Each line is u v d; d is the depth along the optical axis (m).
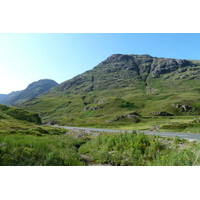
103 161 13.47
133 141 16.28
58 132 48.53
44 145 13.88
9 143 11.36
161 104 144.38
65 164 10.27
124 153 14.73
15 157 9.12
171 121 82.25
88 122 111.00
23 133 31.48
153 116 112.62
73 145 22.20
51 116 176.75
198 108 124.62
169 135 30.80
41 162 9.41
